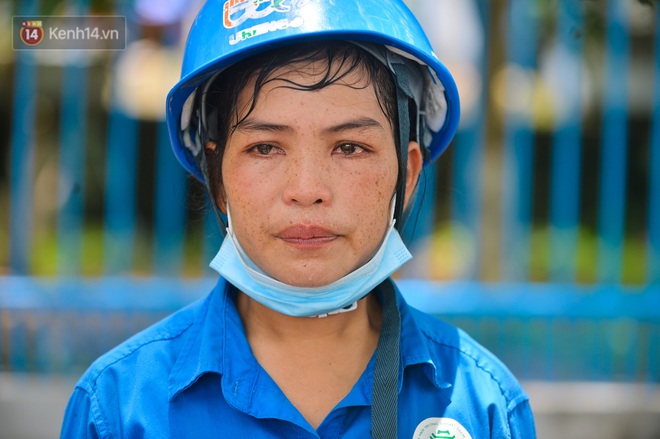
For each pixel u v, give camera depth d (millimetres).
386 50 1989
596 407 4707
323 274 1914
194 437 1942
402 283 4906
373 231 1959
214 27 1987
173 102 2098
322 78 1888
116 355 2078
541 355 4855
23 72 4770
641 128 5543
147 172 5273
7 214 5805
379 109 1959
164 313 4816
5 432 4508
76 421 2043
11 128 5238
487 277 5164
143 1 4926
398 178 2059
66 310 4758
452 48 5441
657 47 4914
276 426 1944
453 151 5223
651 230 5027
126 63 4973
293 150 1898
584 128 5426
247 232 1953
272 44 1882
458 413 2070
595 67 5160
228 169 1982
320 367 2064
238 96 1954
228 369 1990
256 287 1986
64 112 4887
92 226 5234
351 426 1979
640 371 4852
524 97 5195
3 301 4723
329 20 1885
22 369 4719
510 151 5137
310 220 1882
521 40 5125
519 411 2178
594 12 4887
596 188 5535
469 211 5238
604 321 4863
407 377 2090
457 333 2270
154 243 4984
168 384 2000
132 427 1957
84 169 4961
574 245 5160
